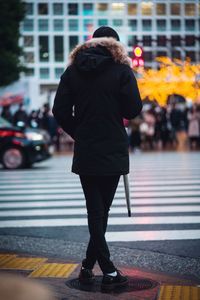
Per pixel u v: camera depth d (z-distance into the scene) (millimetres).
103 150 4117
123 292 4133
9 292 1645
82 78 4199
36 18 47531
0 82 32094
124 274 4727
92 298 3967
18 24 31875
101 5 41031
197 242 6141
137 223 7305
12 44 31750
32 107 35469
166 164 17141
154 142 29875
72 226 7207
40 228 7094
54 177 13680
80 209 8641
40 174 14492
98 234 4207
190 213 8039
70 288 4234
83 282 4359
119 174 4184
